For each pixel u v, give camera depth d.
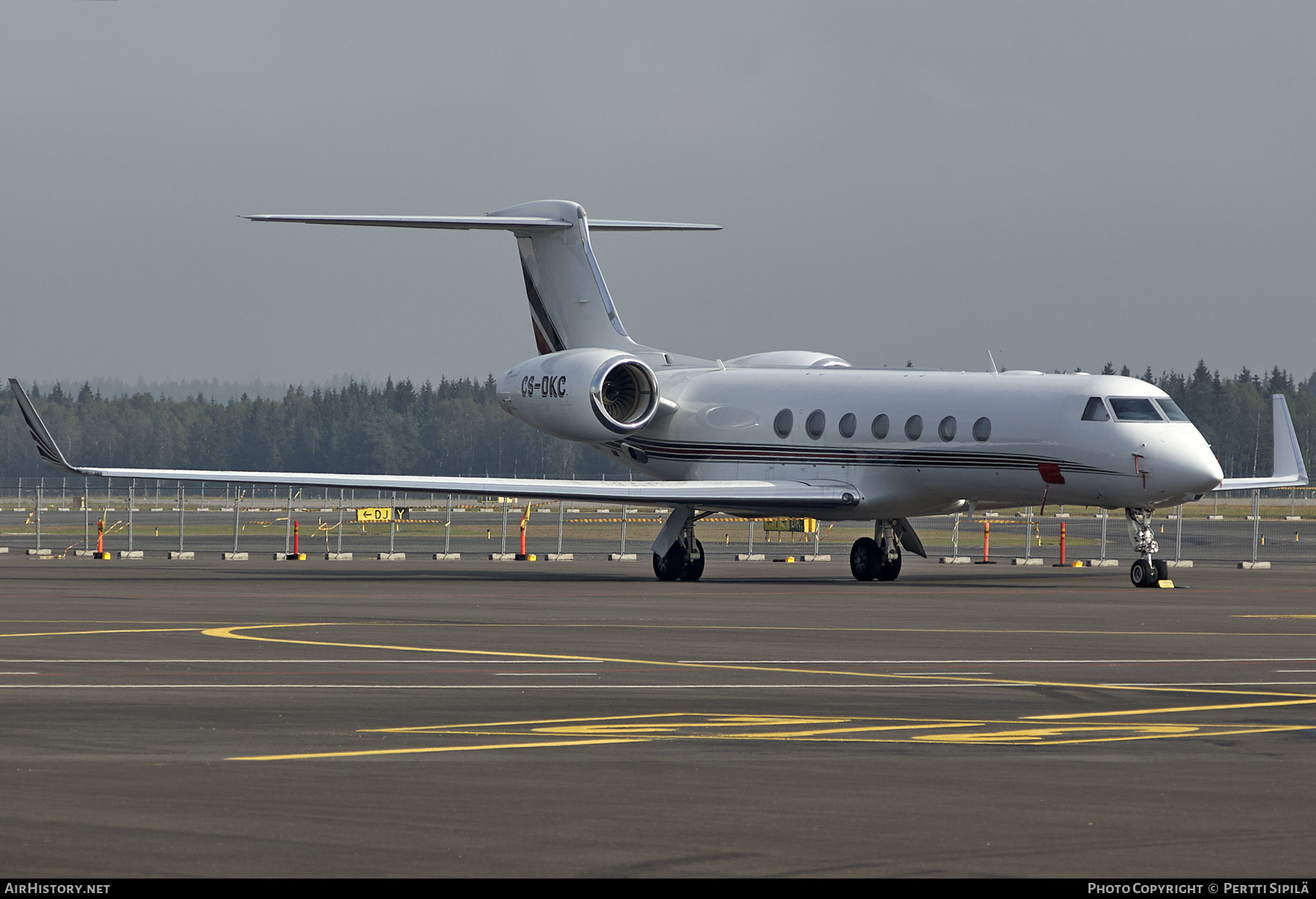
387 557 172.88
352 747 42.62
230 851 30.33
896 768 39.72
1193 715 49.75
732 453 140.00
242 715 48.66
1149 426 116.56
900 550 134.75
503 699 52.84
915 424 127.19
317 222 130.75
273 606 94.00
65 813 33.78
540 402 141.75
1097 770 39.53
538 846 30.95
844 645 71.88
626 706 51.25
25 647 68.56
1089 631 80.50
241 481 119.94
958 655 67.94
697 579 133.75
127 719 47.50
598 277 148.12
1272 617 90.62
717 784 37.47
